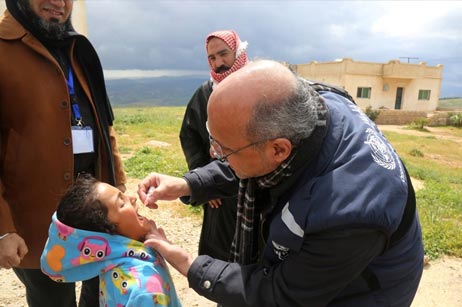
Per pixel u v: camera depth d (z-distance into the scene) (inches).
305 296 53.7
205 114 122.7
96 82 93.0
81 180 64.1
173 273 145.3
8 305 119.6
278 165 54.9
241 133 51.4
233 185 84.8
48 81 78.5
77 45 87.7
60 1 78.6
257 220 69.3
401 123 1152.8
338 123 57.5
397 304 62.0
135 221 63.3
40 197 81.0
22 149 78.1
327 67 1304.1
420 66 1307.8
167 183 79.0
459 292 142.9
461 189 325.1
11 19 76.1
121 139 488.7
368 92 1277.1
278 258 57.3
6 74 74.7
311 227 50.1
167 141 490.6
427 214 219.6
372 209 49.3
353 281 57.4
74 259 59.4
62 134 80.9
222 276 57.7
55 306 91.3
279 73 52.0
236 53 121.5
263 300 55.4
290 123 50.4
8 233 73.3
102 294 62.0
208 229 123.1
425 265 161.2
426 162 531.5
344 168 52.2
